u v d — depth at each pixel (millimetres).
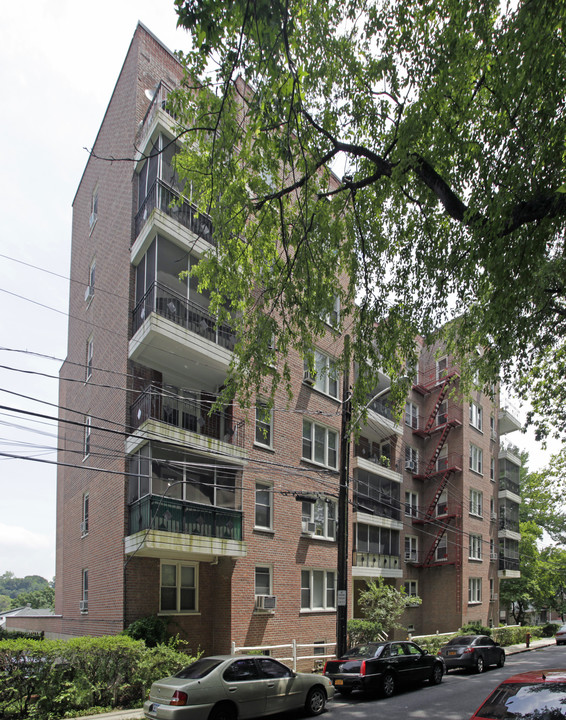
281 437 20672
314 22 9289
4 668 11242
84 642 12328
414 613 30234
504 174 8055
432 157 9406
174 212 16969
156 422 15445
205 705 10328
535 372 15047
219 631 17250
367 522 25500
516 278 9570
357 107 10148
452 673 19875
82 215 24828
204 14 6910
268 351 10469
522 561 42125
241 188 10133
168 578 16562
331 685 13062
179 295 16797
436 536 30688
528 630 35719
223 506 17031
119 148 20406
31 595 69125
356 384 11102
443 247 10289
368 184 10602
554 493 23438
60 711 11633
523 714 6316
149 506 14750
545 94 7969
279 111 8648
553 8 7000
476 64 8922
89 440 20406
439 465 33062
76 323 24016
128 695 12828
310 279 10352
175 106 10234
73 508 21719
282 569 19469
